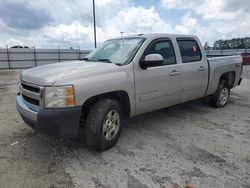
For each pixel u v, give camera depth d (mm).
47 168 3268
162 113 5812
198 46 5395
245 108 6379
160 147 3900
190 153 3686
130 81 3916
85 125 3594
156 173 3127
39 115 3148
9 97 8500
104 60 4328
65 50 39719
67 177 3047
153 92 4324
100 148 3641
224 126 4914
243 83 11539
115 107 3758
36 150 3818
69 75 3312
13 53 35312
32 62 37156
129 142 4098
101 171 3184
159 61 3963
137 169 3229
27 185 2881
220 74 5984
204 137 4324
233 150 3795
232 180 2961
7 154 3684
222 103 6367
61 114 3125
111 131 3773
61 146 3951
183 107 6355
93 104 3596
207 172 3139
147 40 4332
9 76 19953
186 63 4977
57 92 3141
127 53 4207
